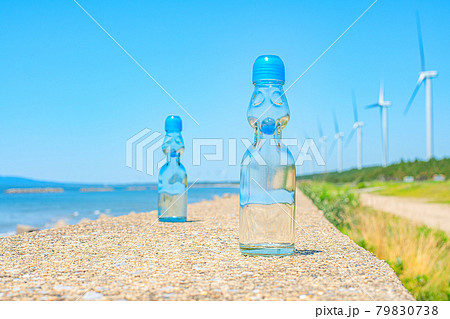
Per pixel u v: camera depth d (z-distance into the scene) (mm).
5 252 487
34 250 500
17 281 354
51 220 2199
